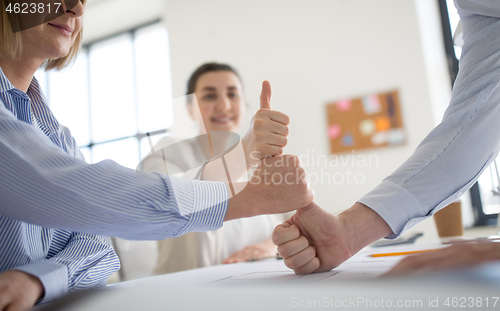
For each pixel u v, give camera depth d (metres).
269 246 1.09
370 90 2.68
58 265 0.39
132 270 1.25
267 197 0.42
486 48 0.55
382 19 2.69
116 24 3.75
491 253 0.23
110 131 3.58
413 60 2.58
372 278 0.26
